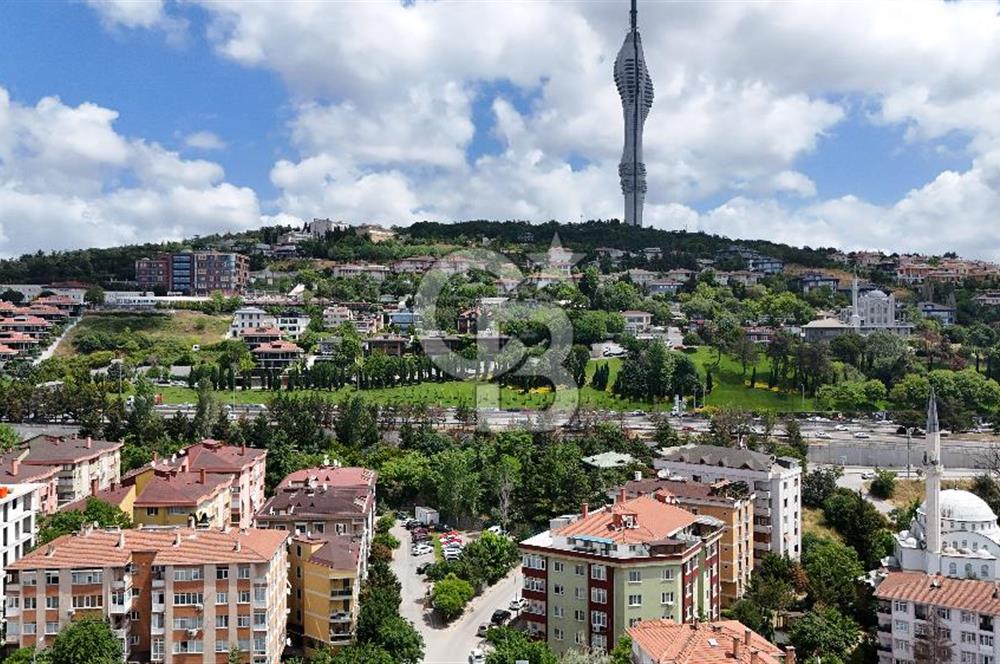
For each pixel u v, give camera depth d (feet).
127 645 458.09
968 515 613.52
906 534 646.33
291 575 527.81
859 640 559.38
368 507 648.79
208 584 455.22
